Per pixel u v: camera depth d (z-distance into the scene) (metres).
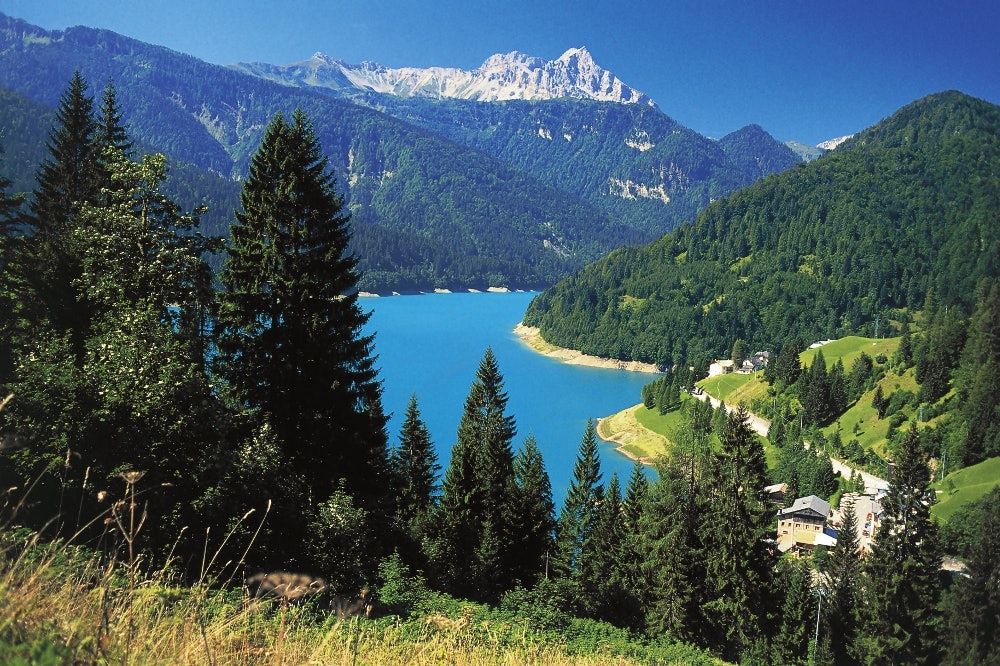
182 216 31.20
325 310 27.16
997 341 130.88
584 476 56.25
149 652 5.26
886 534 54.25
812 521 93.25
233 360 26.50
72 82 43.09
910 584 52.25
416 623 14.47
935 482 117.12
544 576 49.53
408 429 55.78
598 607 48.25
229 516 18.17
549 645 19.39
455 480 48.69
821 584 60.94
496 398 61.09
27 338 25.34
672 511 45.22
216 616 7.59
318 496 25.88
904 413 138.88
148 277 27.97
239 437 24.30
